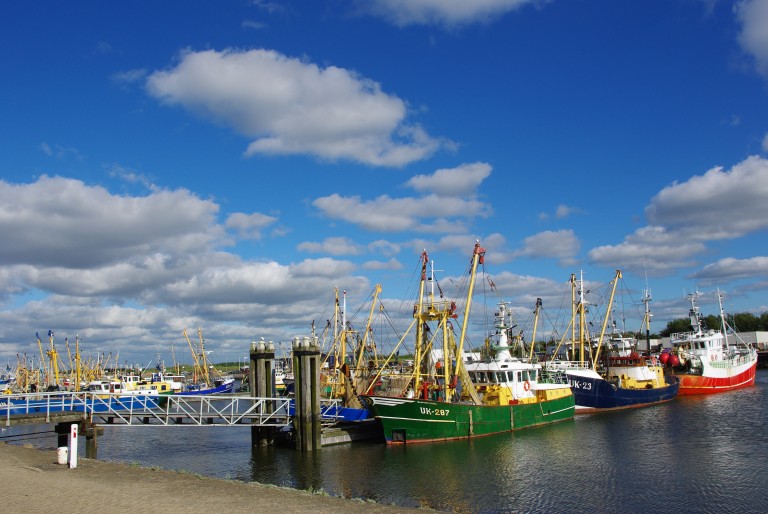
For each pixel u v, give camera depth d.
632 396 87.69
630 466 48.94
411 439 59.09
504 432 64.62
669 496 40.53
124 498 28.70
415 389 65.88
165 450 60.69
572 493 41.50
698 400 95.38
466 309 67.88
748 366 116.88
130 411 58.09
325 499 29.72
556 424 71.12
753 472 46.28
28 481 32.50
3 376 167.75
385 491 42.47
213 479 34.59
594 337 107.56
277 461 52.84
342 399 77.44
